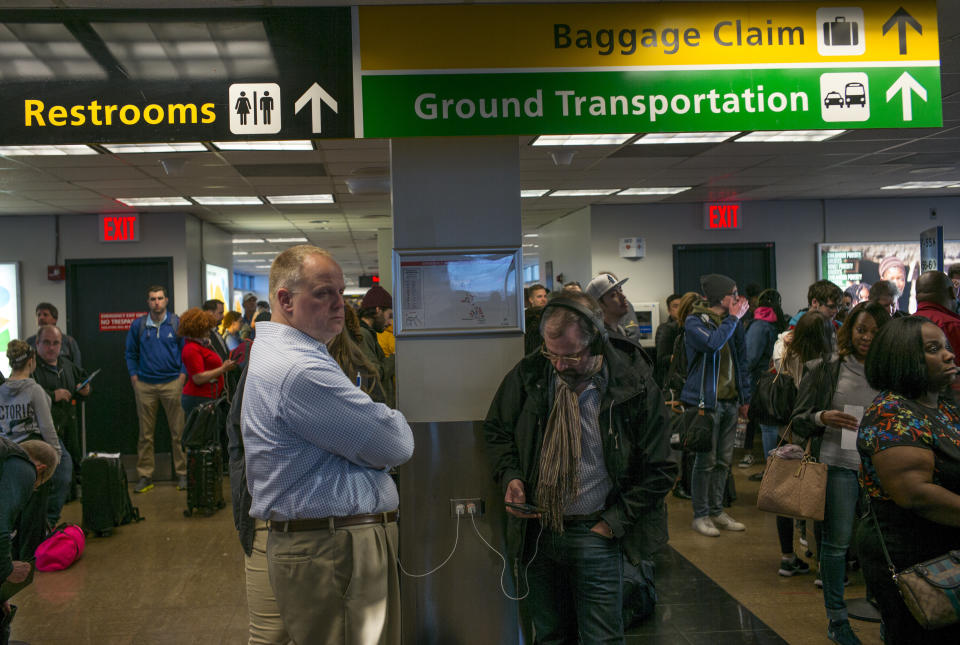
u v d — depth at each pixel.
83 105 2.79
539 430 2.56
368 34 2.87
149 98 2.81
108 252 9.94
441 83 2.89
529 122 2.92
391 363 4.76
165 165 6.70
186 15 2.83
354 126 2.87
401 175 3.07
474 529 3.07
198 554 5.14
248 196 8.84
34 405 4.91
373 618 2.06
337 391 1.98
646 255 10.85
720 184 9.31
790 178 9.02
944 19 4.17
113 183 7.69
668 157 7.51
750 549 4.89
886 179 9.30
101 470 5.65
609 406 2.41
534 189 9.36
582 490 2.45
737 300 4.74
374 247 16.73
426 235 3.08
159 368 7.38
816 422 3.26
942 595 2.02
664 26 2.96
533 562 2.62
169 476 8.13
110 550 5.27
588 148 7.00
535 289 7.02
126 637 3.74
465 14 2.90
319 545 2.01
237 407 2.38
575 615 2.67
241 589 4.43
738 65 2.99
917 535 2.17
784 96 3.01
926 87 3.07
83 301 9.96
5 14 2.77
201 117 2.83
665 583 4.27
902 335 2.23
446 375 3.09
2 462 2.79
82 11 2.79
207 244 11.22
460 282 3.09
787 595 4.05
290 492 2.01
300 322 2.07
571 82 2.93
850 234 11.04
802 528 4.96
